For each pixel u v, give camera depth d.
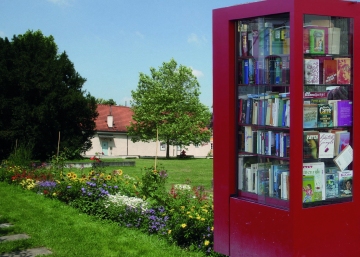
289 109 5.34
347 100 5.65
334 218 5.47
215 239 6.28
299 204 5.24
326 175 5.52
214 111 6.24
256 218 5.65
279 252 5.36
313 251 5.32
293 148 5.20
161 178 10.05
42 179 14.48
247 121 5.95
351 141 5.70
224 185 6.11
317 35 5.39
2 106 31.98
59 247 7.07
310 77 5.35
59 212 10.00
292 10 5.12
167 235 7.44
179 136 50.16
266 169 5.70
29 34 36.16
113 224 8.73
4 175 16.19
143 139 52.31
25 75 32.59
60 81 34.12
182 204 8.12
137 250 6.84
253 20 5.79
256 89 5.80
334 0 5.33
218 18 6.08
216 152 6.23
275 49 5.51
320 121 5.45
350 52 5.62
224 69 6.05
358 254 5.68
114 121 56.88
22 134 32.12
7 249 6.98
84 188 10.58
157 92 51.38
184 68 52.97
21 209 10.36
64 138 34.25
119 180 11.48
